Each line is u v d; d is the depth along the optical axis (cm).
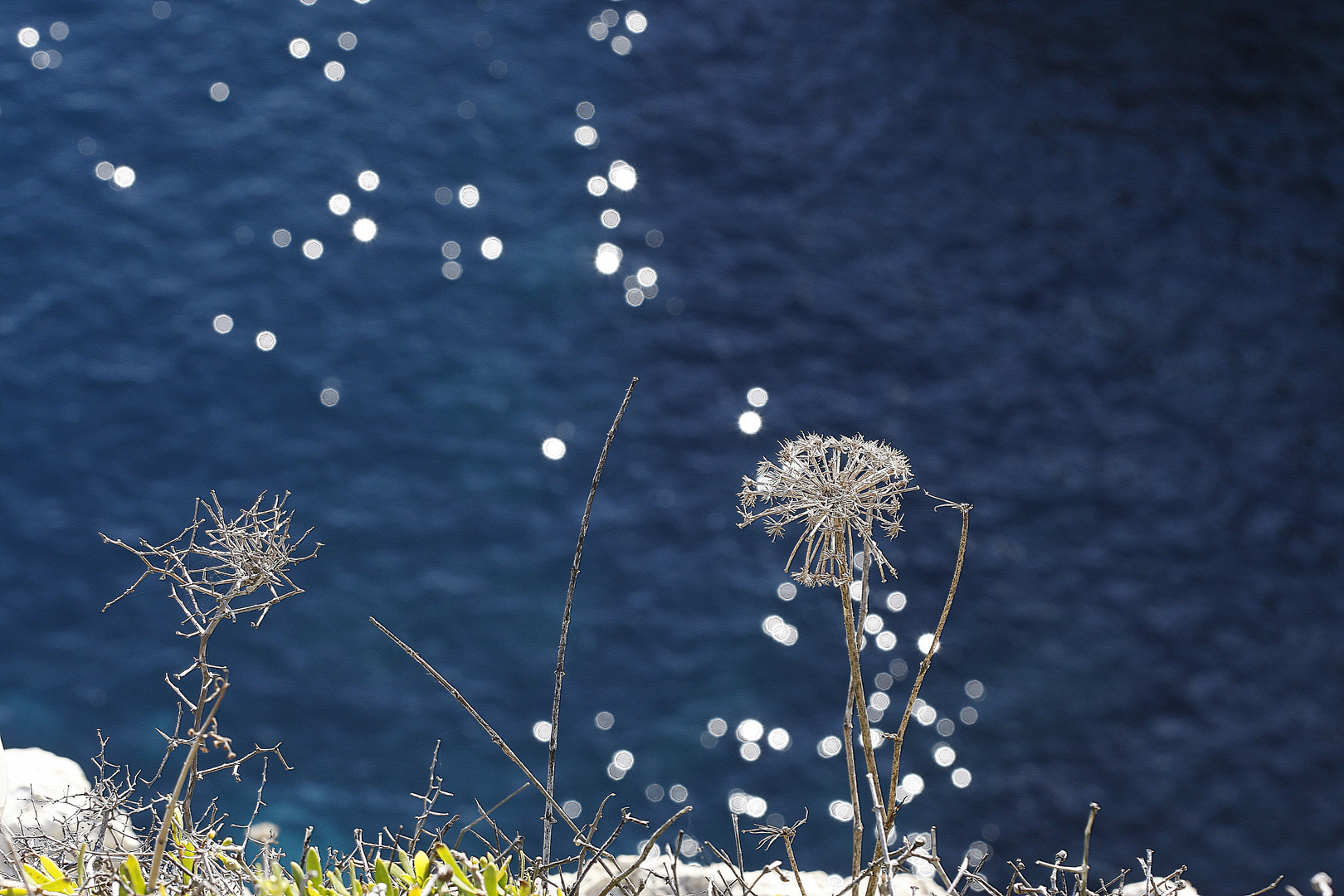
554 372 2058
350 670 1590
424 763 1502
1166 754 1559
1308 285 2242
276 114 2448
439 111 2530
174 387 1930
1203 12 2770
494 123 2528
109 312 2023
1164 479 1922
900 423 2014
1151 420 2019
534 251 2278
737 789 1514
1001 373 2100
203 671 269
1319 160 2486
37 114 2347
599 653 1653
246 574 268
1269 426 2006
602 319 2159
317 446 1886
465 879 295
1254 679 1652
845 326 2175
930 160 2509
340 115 2480
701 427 1988
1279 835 1470
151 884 263
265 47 2586
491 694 1593
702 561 1775
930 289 2245
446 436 1927
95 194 2222
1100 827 1481
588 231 2334
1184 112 2588
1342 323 2177
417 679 1596
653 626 1691
